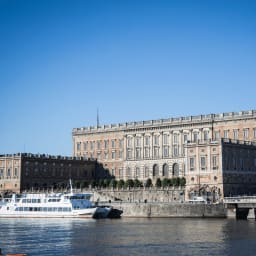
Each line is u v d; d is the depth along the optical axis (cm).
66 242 9238
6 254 7850
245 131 18688
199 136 19825
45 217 15325
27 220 14438
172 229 11069
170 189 16825
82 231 11025
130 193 17712
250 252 7975
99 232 10750
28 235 10356
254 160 17125
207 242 9019
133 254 7881
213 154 16000
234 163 16250
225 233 10231
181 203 14438
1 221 14088
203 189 16100
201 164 16238
